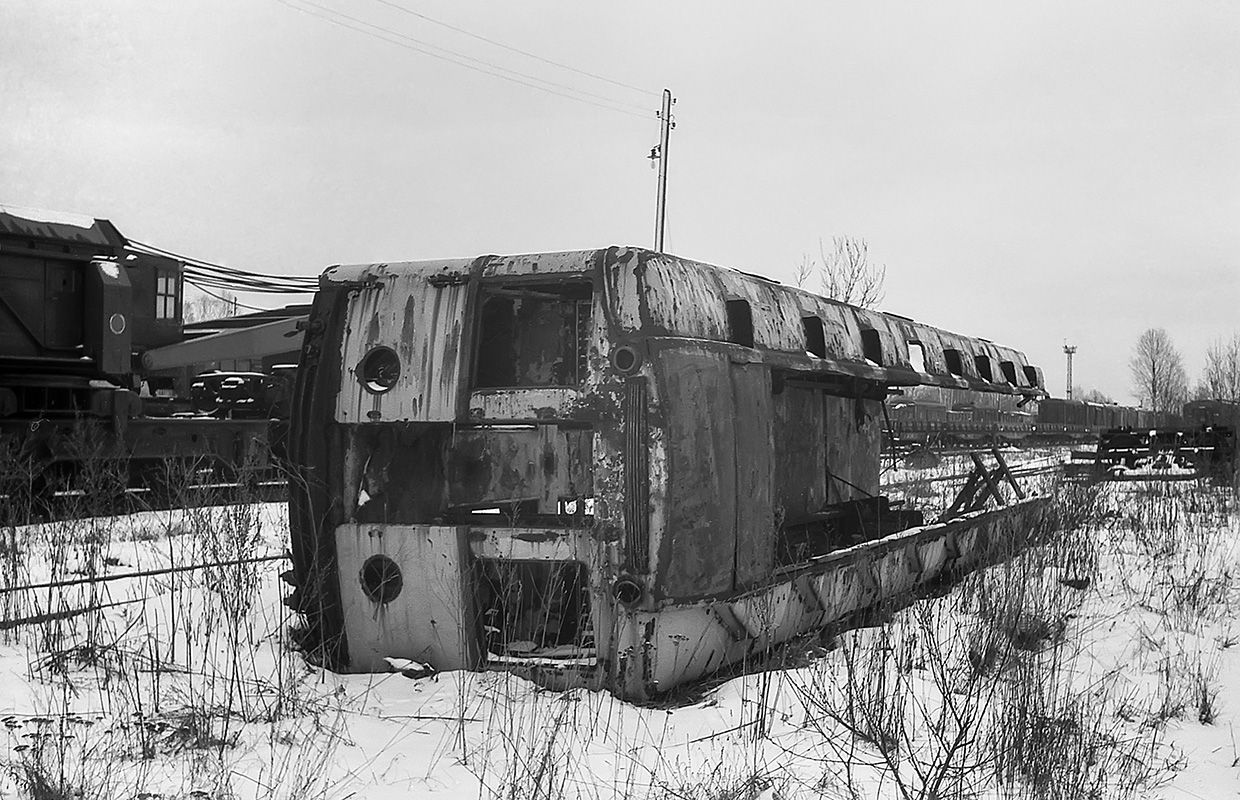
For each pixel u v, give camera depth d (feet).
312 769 15.01
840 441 31.45
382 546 19.69
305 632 21.15
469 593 19.20
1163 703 21.20
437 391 19.29
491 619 20.44
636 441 18.08
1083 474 67.21
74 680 18.98
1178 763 18.19
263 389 65.72
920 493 46.62
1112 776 17.47
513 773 14.33
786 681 19.76
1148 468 80.69
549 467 20.98
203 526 27.86
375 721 17.37
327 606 20.26
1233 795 16.94
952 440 110.83
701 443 18.67
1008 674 20.27
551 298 21.31
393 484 21.09
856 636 22.66
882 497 31.81
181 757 15.40
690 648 19.03
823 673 19.76
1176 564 35.55
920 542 28.19
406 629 19.77
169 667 19.53
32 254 49.24
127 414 52.65
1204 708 21.03
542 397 18.75
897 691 17.99
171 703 17.84
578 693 18.24
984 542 32.50
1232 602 30.60
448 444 21.39
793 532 27.91
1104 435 82.79
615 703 18.26
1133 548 39.37
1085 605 29.89
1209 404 156.66
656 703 18.72
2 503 33.65
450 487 21.35
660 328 18.40
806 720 17.79
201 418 59.31
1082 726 18.74
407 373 19.57
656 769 15.35
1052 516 35.60
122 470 50.60
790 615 22.00
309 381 20.26
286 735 16.43
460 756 15.66
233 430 59.62
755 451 20.45
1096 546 36.96
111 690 18.43
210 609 21.76
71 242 50.65
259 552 32.14
